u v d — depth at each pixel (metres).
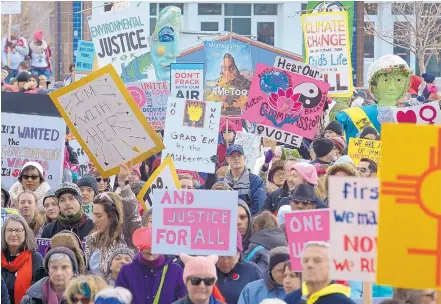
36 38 42.31
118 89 17.22
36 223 18.31
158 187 18.19
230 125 25.89
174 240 14.23
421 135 11.61
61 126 21.02
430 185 11.62
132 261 14.59
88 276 13.27
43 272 15.88
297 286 13.61
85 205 19.41
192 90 27.94
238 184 19.92
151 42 31.25
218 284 14.55
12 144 21.03
